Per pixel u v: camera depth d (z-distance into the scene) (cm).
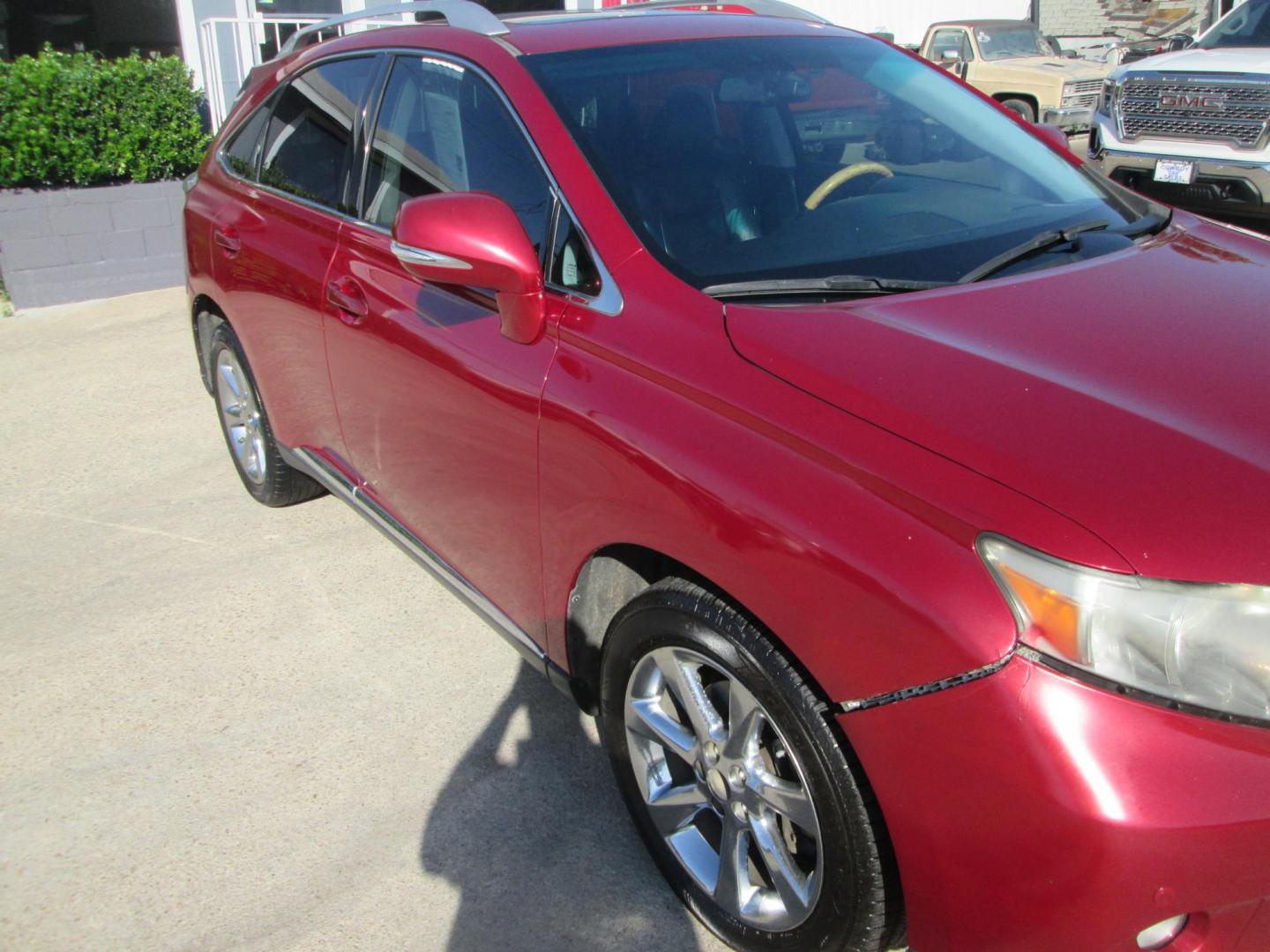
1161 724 157
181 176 794
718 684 225
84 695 326
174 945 236
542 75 275
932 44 1570
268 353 372
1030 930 166
